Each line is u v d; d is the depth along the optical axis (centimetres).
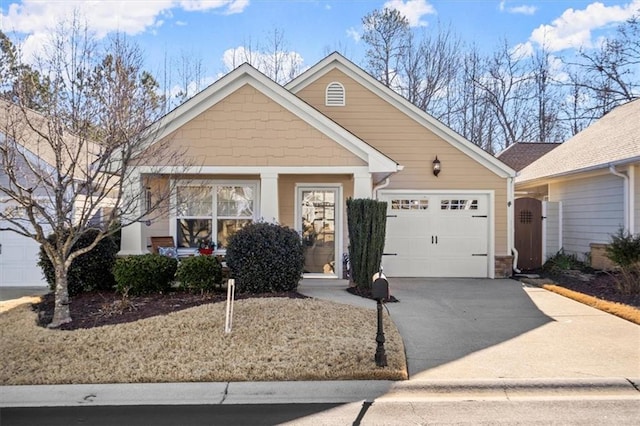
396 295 951
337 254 1139
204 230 1097
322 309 730
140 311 729
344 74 1261
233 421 412
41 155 977
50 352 561
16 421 416
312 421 411
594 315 773
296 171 970
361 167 975
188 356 546
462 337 643
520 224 1347
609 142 1314
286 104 969
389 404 448
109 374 503
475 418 415
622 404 444
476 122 2930
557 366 525
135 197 755
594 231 1291
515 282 1145
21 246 1083
